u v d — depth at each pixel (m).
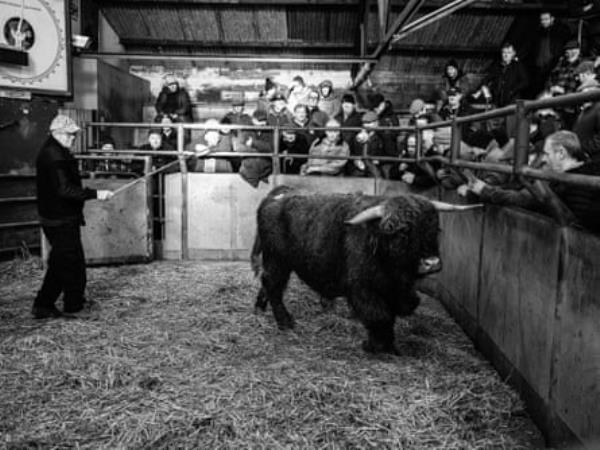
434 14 6.80
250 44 11.48
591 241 2.73
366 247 3.89
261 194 7.49
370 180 7.29
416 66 11.66
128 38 11.53
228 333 4.66
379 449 2.97
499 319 4.02
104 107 9.49
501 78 8.04
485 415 3.36
